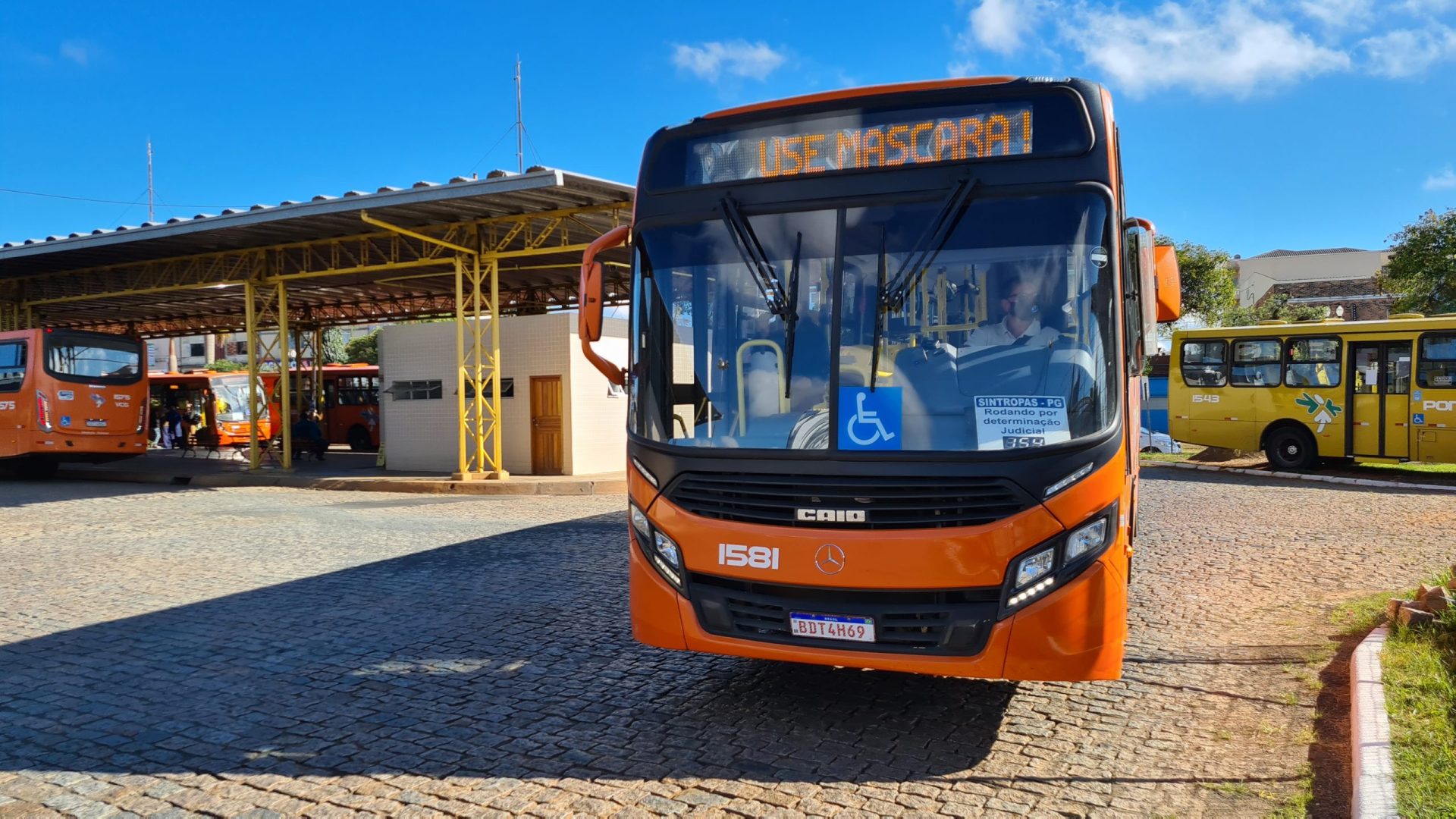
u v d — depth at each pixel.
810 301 4.82
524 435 19.44
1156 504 14.00
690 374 5.00
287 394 20.83
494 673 6.10
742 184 5.07
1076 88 4.76
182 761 4.69
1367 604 7.27
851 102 4.95
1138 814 4.05
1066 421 4.46
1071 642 4.36
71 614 7.85
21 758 4.74
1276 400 18.70
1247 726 5.01
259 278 20.27
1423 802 3.68
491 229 17.84
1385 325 17.61
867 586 4.44
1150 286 5.11
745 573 4.66
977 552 4.35
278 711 5.43
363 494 17.42
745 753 4.74
